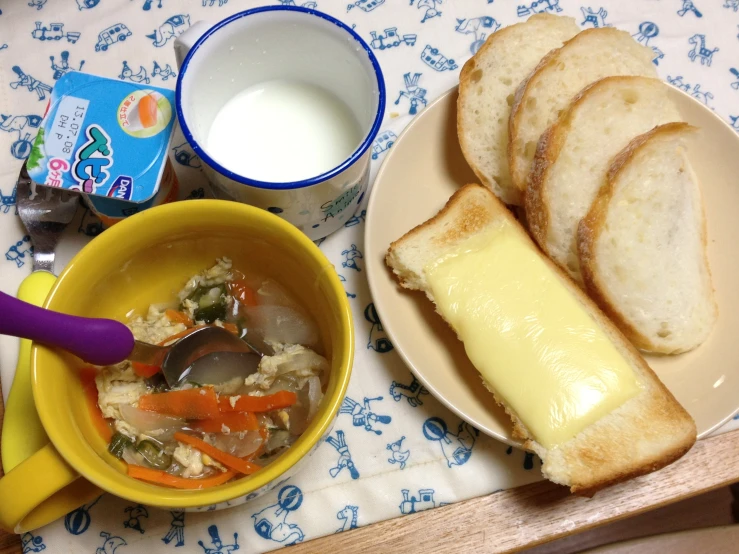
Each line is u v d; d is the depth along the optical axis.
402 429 0.27
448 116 0.30
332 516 0.26
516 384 0.25
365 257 0.27
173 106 0.26
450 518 0.26
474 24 0.34
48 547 0.25
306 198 0.24
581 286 0.29
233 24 0.24
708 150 0.30
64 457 0.18
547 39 0.32
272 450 0.23
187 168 0.30
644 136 0.28
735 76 0.33
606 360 0.25
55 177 0.24
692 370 0.27
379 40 0.33
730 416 0.25
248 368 0.24
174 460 0.23
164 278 0.26
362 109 0.26
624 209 0.29
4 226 0.29
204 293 0.26
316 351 0.25
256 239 0.23
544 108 0.30
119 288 0.24
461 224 0.28
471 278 0.27
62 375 0.21
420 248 0.27
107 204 0.27
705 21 0.34
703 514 0.40
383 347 0.28
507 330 0.26
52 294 0.20
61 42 0.33
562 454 0.24
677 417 0.25
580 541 0.41
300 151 0.28
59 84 0.26
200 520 0.26
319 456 0.27
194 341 0.24
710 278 0.29
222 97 0.28
